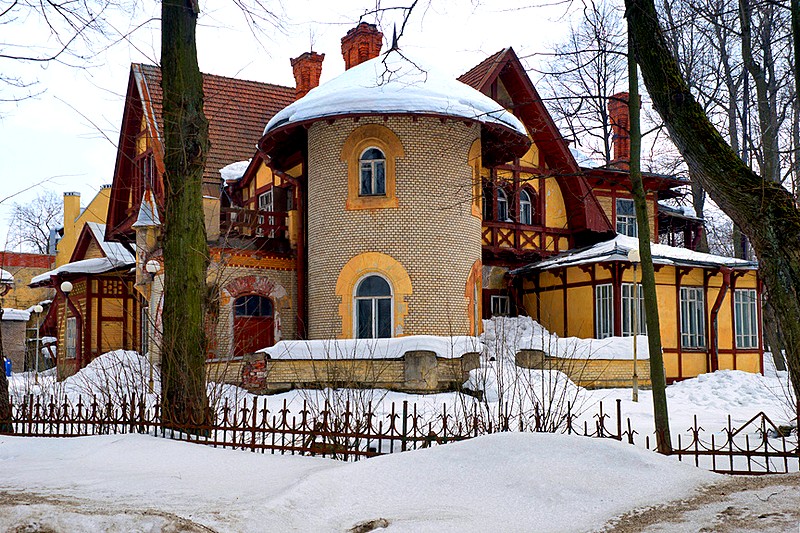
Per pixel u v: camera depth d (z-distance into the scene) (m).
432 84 20.97
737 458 9.31
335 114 20.44
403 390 16.12
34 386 17.91
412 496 6.38
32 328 37.94
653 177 27.48
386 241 20.44
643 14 9.14
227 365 11.05
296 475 6.83
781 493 5.89
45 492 6.36
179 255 10.73
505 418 9.30
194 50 11.22
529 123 25.66
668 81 8.94
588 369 18.75
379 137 20.56
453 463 6.97
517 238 25.48
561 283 24.41
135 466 7.62
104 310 28.95
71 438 9.45
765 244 8.38
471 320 21.06
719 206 8.95
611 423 12.93
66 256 42.25
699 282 24.05
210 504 5.83
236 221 22.73
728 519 5.35
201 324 10.61
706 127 8.77
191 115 11.07
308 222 21.97
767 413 14.90
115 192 27.84
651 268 9.16
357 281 20.64
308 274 22.06
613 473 6.64
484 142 22.83
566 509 5.96
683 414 14.73
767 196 8.40
